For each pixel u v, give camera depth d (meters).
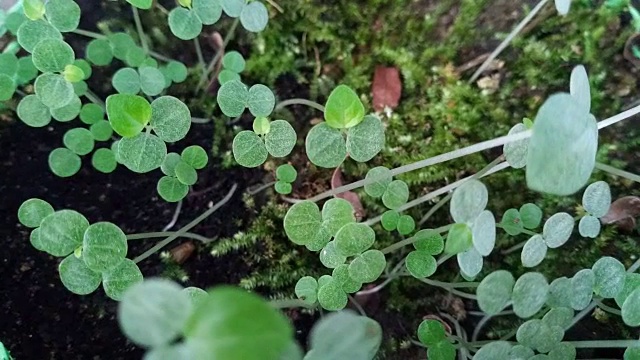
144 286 0.10
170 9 0.17
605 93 0.17
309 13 0.17
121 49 0.15
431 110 0.17
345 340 0.10
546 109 0.10
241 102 0.13
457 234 0.11
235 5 0.14
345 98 0.11
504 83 0.17
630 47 0.16
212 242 0.16
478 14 0.17
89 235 0.11
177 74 0.16
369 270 0.13
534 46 0.17
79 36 0.16
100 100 0.16
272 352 0.09
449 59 0.17
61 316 0.15
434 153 0.17
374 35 0.17
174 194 0.14
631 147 0.16
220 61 0.17
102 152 0.15
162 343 0.09
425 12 0.17
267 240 0.16
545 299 0.12
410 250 0.16
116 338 0.15
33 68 0.15
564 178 0.11
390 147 0.17
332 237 0.13
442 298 0.16
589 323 0.16
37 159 0.16
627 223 0.16
